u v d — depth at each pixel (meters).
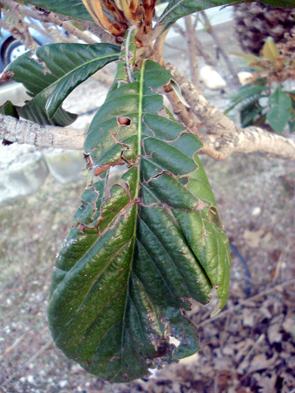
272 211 0.70
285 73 0.43
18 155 0.87
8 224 0.82
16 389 0.57
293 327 0.52
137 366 0.22
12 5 0.30
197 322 0.59
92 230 0.18
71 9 0.24
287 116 0.38
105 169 0.18
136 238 0.19
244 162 0.79
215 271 0.18
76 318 0.20
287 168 0.75
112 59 0.24
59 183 0.87
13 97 0.88
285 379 0.48
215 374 0.52
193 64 0.47
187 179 0.18
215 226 0.19
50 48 0.26
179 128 0.18
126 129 0.19
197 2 0.22
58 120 0.29
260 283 0.62
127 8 0.20
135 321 0.20
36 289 0.70
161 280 0.19
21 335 0.64
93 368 0.22
